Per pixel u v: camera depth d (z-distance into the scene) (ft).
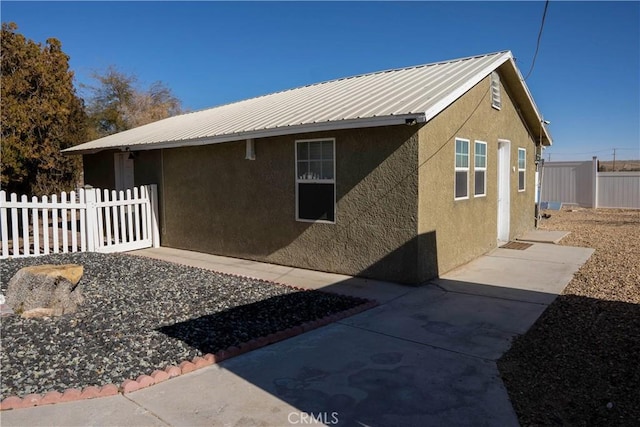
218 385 13.58
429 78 31.35
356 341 17.17
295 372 14.49
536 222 49.29
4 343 15.72
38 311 18.49
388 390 13.29
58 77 48.21
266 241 32.45
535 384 13.58
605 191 72.69
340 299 22.36
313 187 29.40
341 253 28.12
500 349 16.33
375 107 26.03
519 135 42.14
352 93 32.99
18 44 45.65
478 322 19.27
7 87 43.91
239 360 15.39
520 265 30.48
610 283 25.08
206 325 18.11
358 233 27.25
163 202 40.45
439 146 26.76
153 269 27.55
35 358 14.67
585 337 17.21
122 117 123.65
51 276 18.75
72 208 33.88
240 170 33.78
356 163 26.99
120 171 46.62
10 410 11.99
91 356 14.96
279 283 25.91
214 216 36.06
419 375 14.26
